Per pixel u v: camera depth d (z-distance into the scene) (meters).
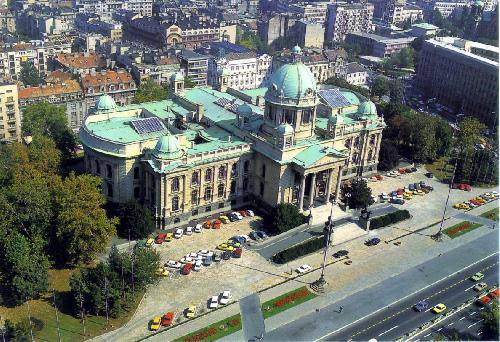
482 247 184.38
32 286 139.75
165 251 169.88
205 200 191.50
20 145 199.75
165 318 138.88
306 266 164.88
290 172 188.12
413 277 165.25
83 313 137.62
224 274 160.38
